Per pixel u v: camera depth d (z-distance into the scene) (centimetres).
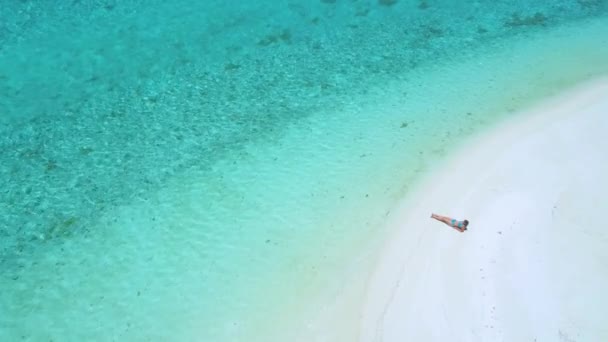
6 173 1777
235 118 1994
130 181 1734
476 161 1664
